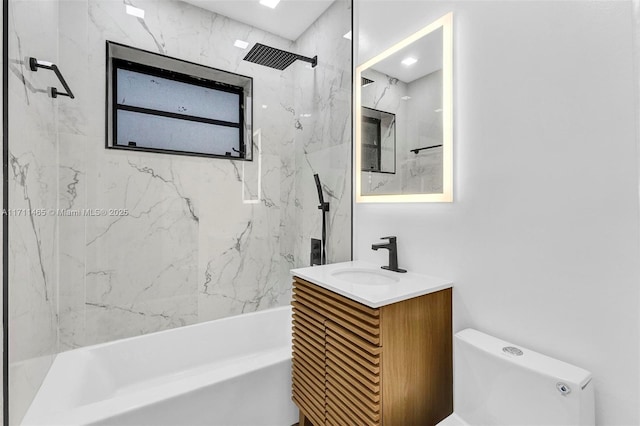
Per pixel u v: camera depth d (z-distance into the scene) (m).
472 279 1.40
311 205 2.51
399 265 1.76
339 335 1.39
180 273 2.24
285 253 2.69
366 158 1.99
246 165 2.50
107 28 1.98
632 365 0.97
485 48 1.35
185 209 2.26
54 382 1.54
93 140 1.93
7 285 1.11
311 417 1.53
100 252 1.96
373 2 1.95
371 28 1.97
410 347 1.30
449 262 1.49
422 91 1.62
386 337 1.21
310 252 2.51
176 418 1.37
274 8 2.33
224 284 2.42
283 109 2.66
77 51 1.87
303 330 1.61
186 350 2.14
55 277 1.75
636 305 0.96
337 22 2.25
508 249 1.27
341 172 2.21
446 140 1.49
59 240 1.83
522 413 1.04
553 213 1.14
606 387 1.01
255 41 2.53
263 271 2.58
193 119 2.37
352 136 2.10
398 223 1.76
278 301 2.65
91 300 1.94
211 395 1.46
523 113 1.22
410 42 1.70
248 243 2.51
